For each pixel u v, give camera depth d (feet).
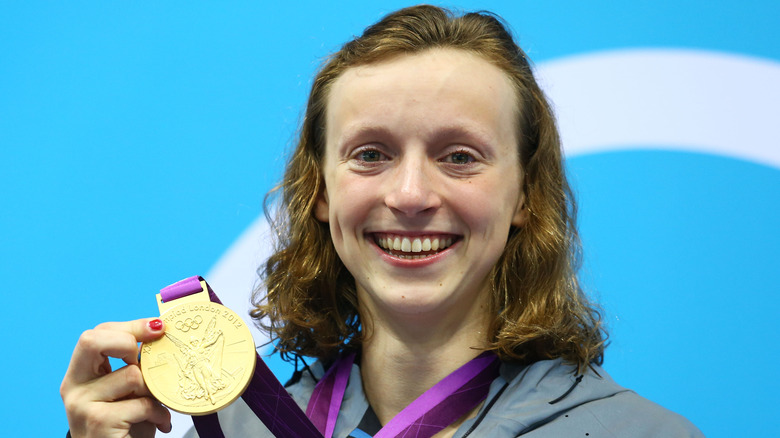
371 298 15.75
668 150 24.39
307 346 17.71
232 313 14.10
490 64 15.15
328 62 16.67
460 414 15.07
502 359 15.61
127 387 13.62
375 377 15.93
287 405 14.98
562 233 16.46
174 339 13.91
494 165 14.74
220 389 13.58
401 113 14.34
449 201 14.38
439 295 14.55
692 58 24.53
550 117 16.37
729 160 24.07
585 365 15.67
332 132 15.40
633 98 24.67
